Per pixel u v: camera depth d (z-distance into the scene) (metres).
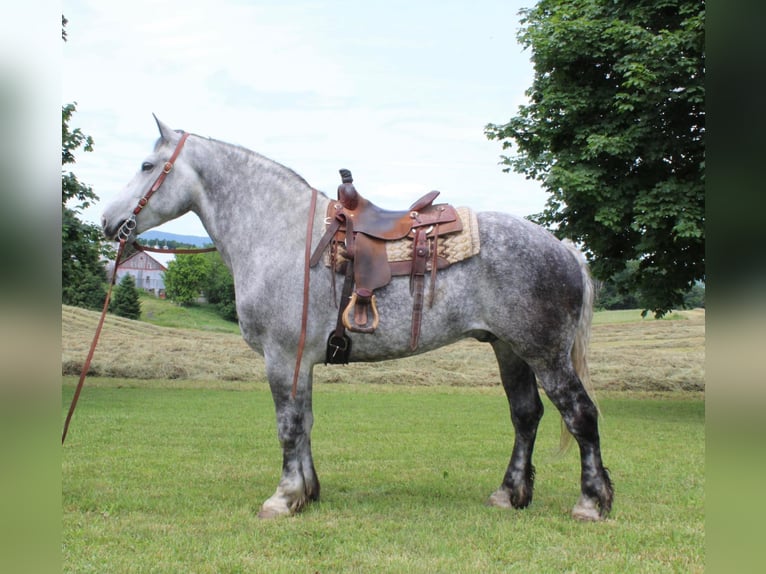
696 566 3.58
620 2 11.12
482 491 5.47
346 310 4.37
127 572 3.50
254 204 4.80
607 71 11.48
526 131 12.10
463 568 3.56
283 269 4.57
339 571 3.53
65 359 18.19
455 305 4.44
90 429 8.83
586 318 4.54
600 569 3.57
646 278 11.58
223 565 3.59
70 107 13.77
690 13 10.58
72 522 4.40
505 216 4.62
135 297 33.19
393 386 16.38
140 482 5.66
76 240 14.18
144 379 16.98
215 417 10.30
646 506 4.91
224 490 5.37
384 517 4.58
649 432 9.05
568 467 6.68
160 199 4.85
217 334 25.89
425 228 4.48
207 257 37.94
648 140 10.47
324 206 4.78
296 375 4.55
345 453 7.33
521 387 4.89
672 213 9.65
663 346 22.09
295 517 4.52
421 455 7.26
